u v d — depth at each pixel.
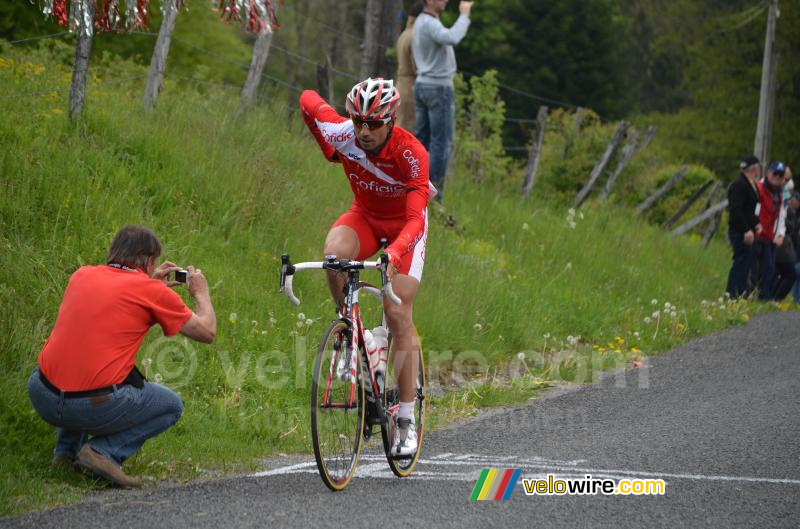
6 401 11.20
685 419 13.88
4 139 16.47
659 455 11.74
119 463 10.08
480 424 13.78
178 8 17.80
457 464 11.34
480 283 20.25
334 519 8.80
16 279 13.72
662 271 29.03
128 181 17.14
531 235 26.59
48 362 9.70
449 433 13.18
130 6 15.98
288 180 20.61
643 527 8.88
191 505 9.24
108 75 25.66
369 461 11.48
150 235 10.23
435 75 23.98
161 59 20.61
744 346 20.59
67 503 9.27
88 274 9.95
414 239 10.42
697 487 10.26
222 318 14.97
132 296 9.85
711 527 8.91
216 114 22.12
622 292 25.08
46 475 10.02
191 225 17.05
